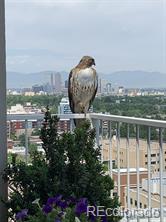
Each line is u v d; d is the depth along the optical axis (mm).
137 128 4352
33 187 3475
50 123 3605
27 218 3006
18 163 3602
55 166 3504
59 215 2814
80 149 3533
